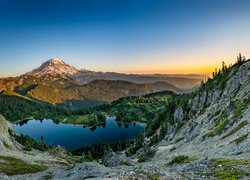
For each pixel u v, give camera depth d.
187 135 142.62
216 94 183.12
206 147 88.44
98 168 71.75
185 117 190.62
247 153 55.06
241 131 76.44
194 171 41.47
